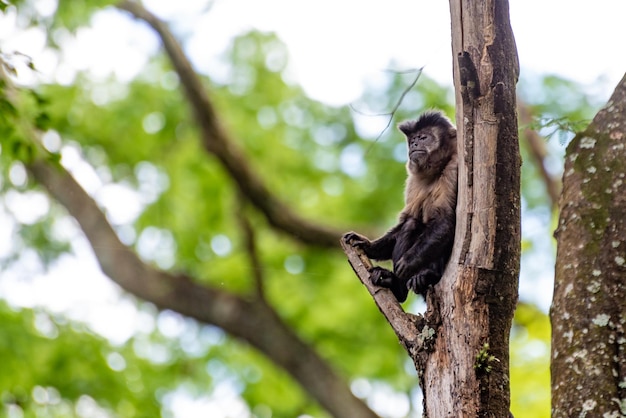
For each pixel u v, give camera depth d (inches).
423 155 390.0
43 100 390.6
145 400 690.2
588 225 256.8
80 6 666.8
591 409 238.1
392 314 283.0
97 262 757.9
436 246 341.7
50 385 652.7
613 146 262.2
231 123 850.8
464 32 272.4
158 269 749.3
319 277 784.3
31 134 427.2
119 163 828.6
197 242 820.0
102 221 757.3
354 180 834.8
